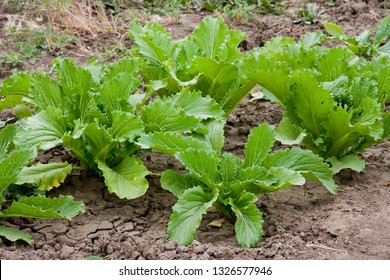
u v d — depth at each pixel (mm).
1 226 1799
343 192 1962
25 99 2078
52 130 1867
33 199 1802
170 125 1926
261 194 1871
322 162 1889
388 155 2133
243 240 1756
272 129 1867
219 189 1811
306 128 2018
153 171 2035
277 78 2006
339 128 1975
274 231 1829
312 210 1902
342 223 1829
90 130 1874
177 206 1774
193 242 1752
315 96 1964
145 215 1896
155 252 1737
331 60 2109
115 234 1815
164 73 2188
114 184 1862
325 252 1746
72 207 1802
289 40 2387
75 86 1956
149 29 2273
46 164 1953
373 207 1896
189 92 2000
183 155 1809
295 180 1794
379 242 1770
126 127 1879
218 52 2227
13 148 2021
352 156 2012
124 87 1943
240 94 2146
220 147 1910
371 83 2002
